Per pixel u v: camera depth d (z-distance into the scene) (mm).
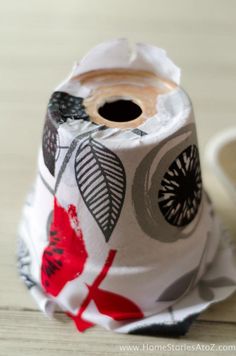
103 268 295
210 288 320
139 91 310
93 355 295
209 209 350
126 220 286
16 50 535
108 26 582
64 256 302
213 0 647
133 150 275
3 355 294
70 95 305
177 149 287
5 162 406
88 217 288
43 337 302
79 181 282
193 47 553
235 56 540
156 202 287
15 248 347
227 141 410
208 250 334
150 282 299
